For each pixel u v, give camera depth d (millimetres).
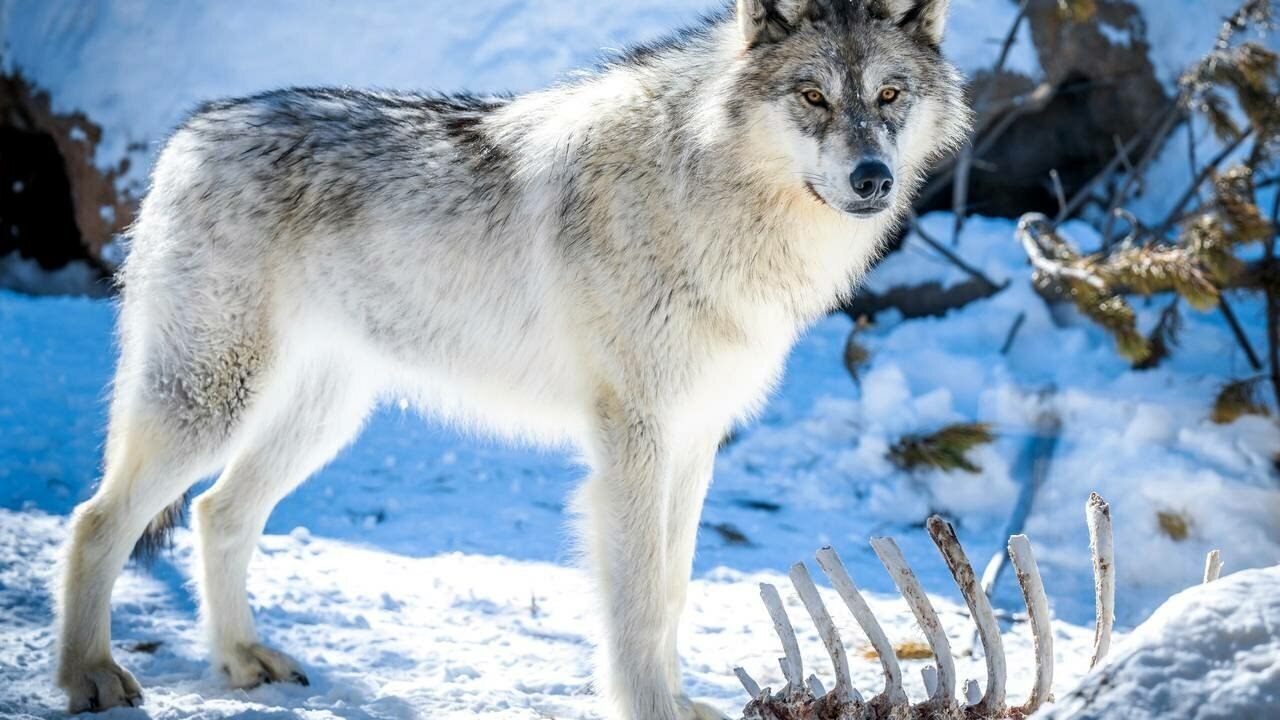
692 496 7656
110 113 18469
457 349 8031
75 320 17328
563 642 8797
